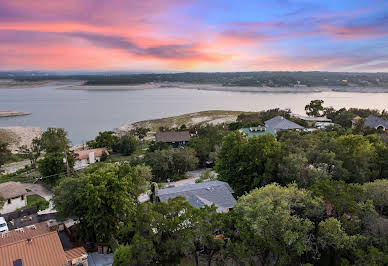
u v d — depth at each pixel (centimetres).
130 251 2669
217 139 9300
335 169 4844
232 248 2681
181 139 10950
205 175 6756
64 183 3938
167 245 2617
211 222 2819
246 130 9619
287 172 4769
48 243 3134
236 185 5569
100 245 3672
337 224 2680
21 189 5809
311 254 3052
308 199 3073
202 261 3197
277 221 2753
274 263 2983
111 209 3612
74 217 4184
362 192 3266
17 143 13638
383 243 2667
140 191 4553
